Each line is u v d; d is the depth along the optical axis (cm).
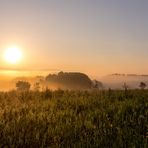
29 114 1095
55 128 934
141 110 1144
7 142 840
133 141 843
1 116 1070
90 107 1248
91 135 899
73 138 876
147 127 955
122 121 1018
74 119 1049
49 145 840
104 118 1057
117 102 1302
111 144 845
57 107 1262
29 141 848
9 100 1484
